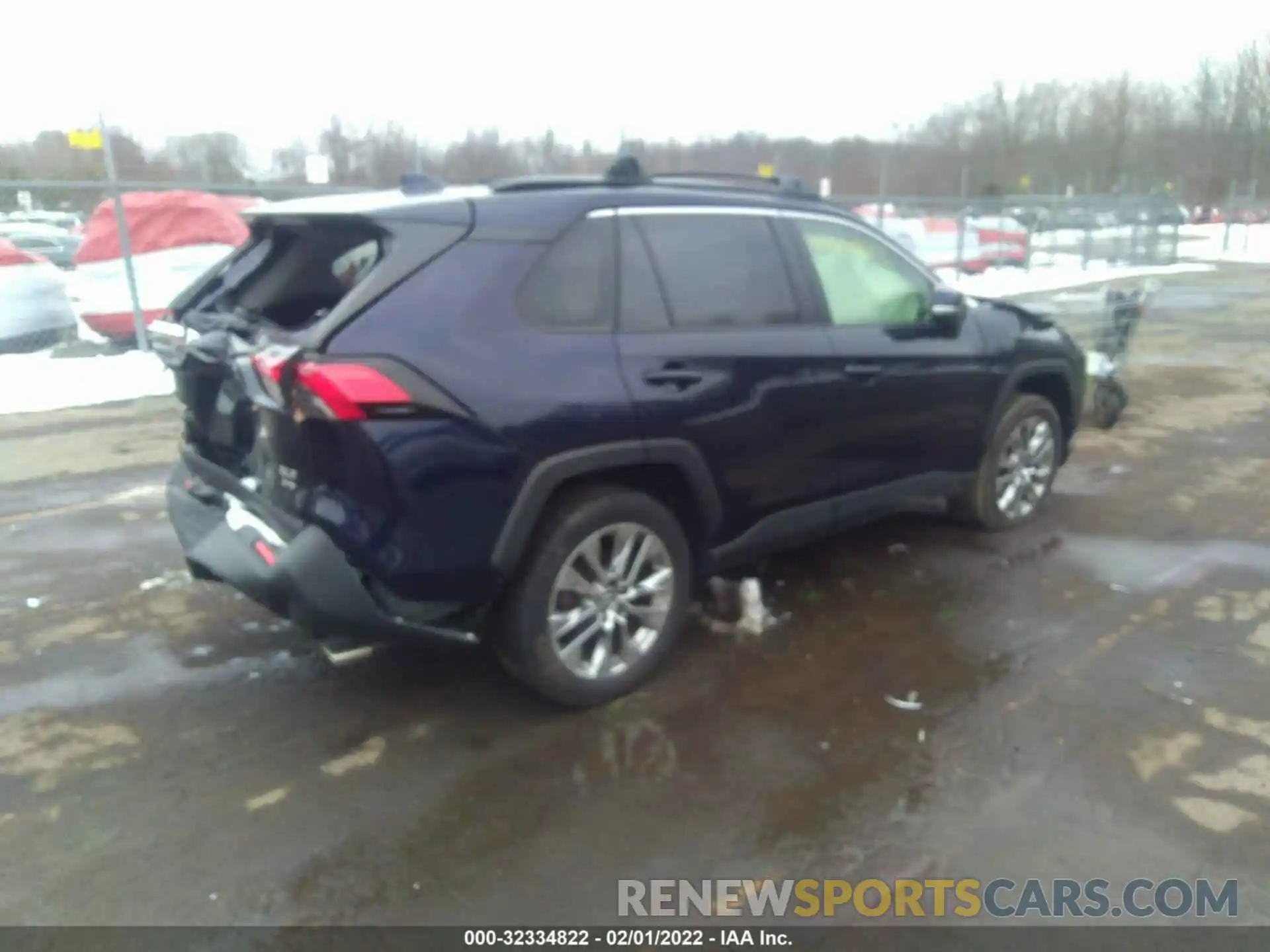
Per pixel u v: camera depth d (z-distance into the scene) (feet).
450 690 13.03
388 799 10.73
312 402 10.23
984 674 13.30
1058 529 18.88
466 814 10.48
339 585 10.55
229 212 39.70
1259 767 11.18
